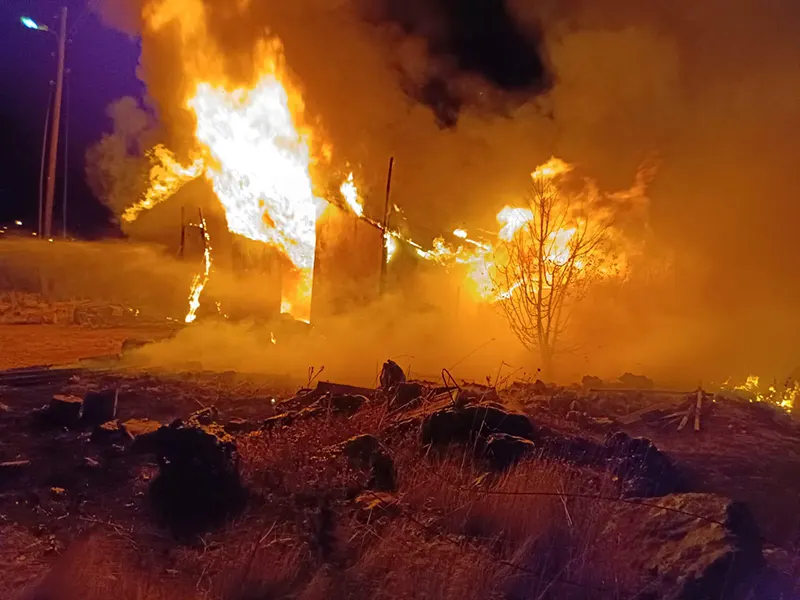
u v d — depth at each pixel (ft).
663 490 19.21
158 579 14.61
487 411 21.71
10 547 15.84
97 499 18.67
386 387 26.63
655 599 14.06
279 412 26.35
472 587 14.19
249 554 14.97
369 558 15.10
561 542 15.89
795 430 26.84
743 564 14.46
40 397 28.43
